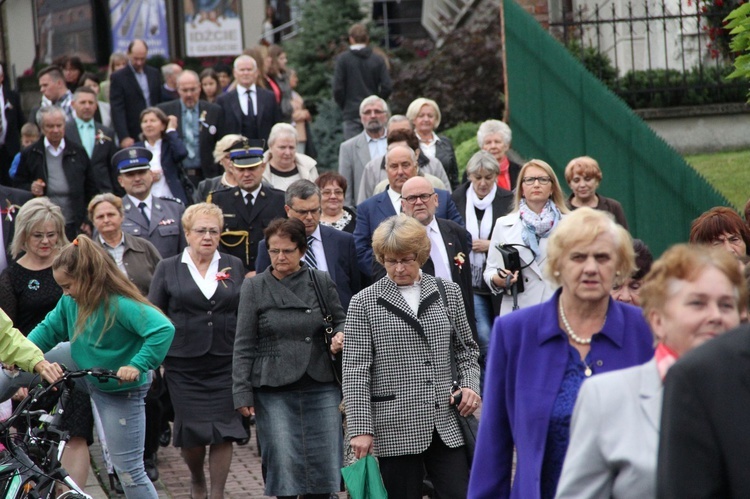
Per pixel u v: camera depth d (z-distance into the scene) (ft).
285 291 66.39
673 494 26.89
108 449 65.51
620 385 33.60
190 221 76.28
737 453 26.53
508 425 42.32
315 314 66.28
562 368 40.68
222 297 75.46
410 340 58.18
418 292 59.47
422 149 111.96
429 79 177.99
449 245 77.36
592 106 120.16
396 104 178.29
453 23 201.77
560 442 40.16
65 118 119.75
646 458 32.65
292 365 65.51
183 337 74.79
